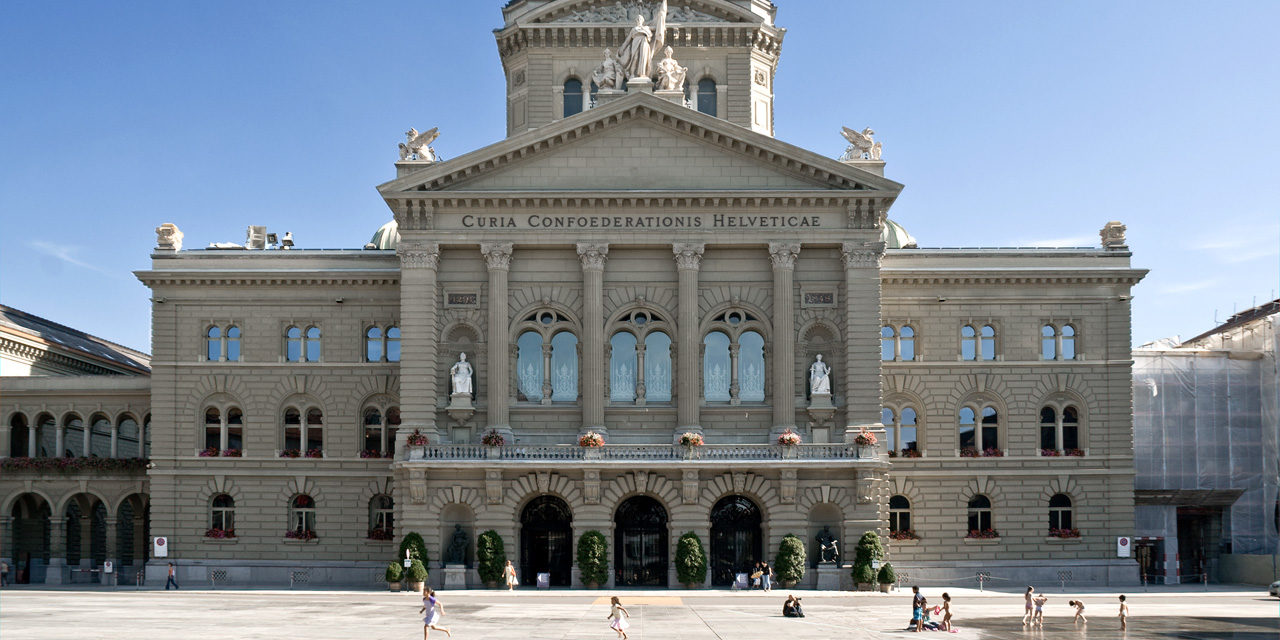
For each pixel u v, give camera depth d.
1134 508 76.25
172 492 72.62
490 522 64.94
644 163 68.19
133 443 81.31
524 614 52.16
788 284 67.50
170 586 69.44
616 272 68.56
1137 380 77.88
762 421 67.75
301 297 73.88
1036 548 72.75
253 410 73.31
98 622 48.28
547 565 66.50
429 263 67.38
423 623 47.22
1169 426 77.75
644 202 67.62
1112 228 75.62
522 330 68.56
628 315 68.50
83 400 77.69
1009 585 72.06
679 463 64.38
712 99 80.12
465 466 64.62
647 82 69.19
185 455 73.00
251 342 73.69
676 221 67.88
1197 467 77.62
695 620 50.34
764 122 80.94
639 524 66.88
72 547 84.06
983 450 73.62
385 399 73.56
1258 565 74.44
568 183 68.00
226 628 46.19
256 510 72.75
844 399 67.38
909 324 74.50
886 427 74.06
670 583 64.62
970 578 72.00
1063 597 64.12
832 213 67.75
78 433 79.62
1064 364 73.88
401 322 67.06
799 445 65.19
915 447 74.12
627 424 67.88
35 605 56.59
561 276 68.50
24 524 79.81
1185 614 55.19
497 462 64.44
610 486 65.06
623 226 67.81
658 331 68.69
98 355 94.94
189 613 52.44
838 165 66.94
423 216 67.75
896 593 62.88
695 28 79.38
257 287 73.88
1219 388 78.69
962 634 46.75
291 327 74.25
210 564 72.19
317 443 73.75
